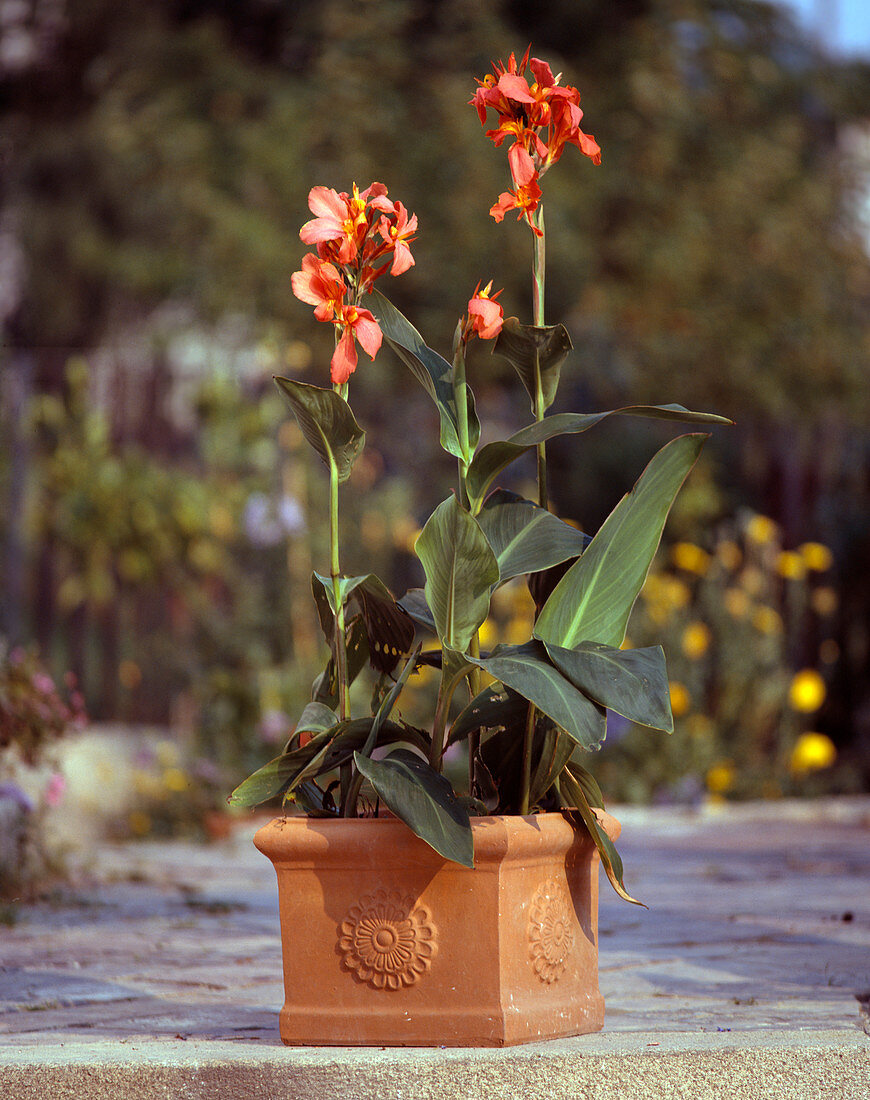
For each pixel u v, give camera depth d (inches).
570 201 532.4
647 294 578.9
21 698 190.2
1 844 190.7
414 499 476.4
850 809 296.4
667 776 312.8
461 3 557.9
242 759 297.3
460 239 510.3
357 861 95.7
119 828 267.1
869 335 631.2
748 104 609.3
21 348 619.8
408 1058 90.6
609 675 93.0
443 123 528.7
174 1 621.6
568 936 100.3
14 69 649.6
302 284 98.3
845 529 384.5
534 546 101.7
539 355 104.0
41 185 628.1
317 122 536.7
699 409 585.3
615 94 573.9
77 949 149.3
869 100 650.8
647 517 100.3
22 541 343.6
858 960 140.4
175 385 365.1
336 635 102.7
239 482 351.3
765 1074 93.1
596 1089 90.6
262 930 162.2
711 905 180.7
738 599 339.3
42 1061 92.8
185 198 526.3
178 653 340.2
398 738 101.0
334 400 98.1
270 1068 91.0
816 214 609.9
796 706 337.4
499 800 102.0
